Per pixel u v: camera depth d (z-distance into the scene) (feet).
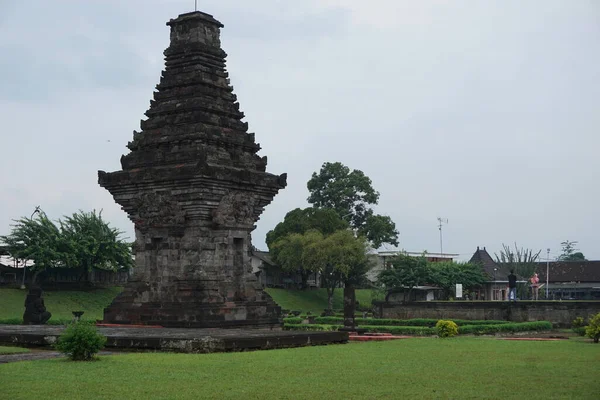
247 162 191.93
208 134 183.93
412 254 485.56
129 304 185.98
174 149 185.47
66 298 315.99
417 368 100.63
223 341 121.08
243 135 193.36
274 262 439.63
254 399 76.95
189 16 192.95
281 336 131.34
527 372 97.19
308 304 409.69
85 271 341.82
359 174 469.98
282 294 411.54
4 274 334.85
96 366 100.17
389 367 101.35
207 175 176.65
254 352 119.44
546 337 198.70
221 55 195.83
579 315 261.85
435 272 404.36
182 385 84.99
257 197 191.72
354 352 121.49
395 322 272.31
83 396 78.28
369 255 413.59
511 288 322.75
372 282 459.32
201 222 180.04
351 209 470.80
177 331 154.61
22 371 95.20
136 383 86.17
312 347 132.05
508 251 469.98
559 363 108.06
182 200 180.75
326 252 380.17
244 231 188.03
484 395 79.46
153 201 183.73
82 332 107.76
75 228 336.08
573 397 78.43
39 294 204.44
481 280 417.69
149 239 186.09
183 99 188.96
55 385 84.58
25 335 133.80
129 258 345.31
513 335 215.72
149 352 121.08
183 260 180.86
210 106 187.83
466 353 122.42
